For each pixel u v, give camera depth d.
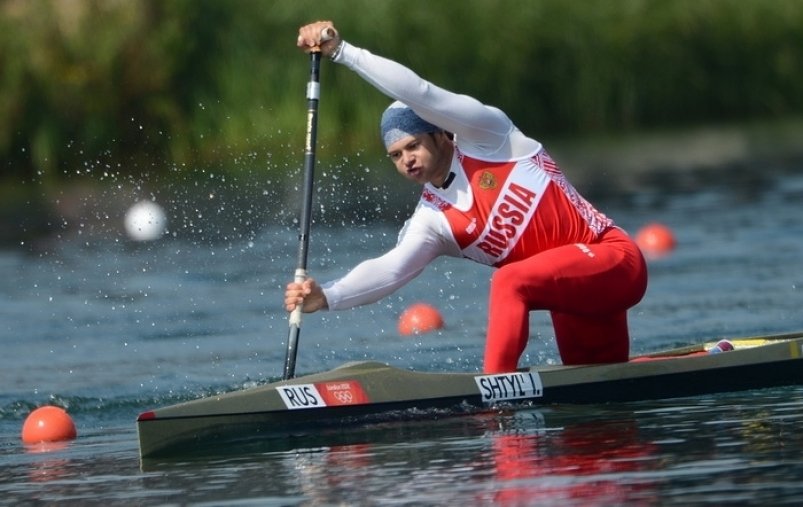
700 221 47.50
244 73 73.19
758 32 90.31
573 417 20.08
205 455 18.64
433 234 21.39
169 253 45.78
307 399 19.72
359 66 20.95
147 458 18.72
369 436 19.27
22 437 22.30
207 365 28.75
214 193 57.88
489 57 79.94
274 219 51.47
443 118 20.53
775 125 82.94
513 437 18.69
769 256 39.28
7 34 71.19
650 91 86.38
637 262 21.75
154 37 72.38
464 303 35.66
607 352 22.69
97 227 52.84
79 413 24.62
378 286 21.16
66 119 71.38
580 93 83.94
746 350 22.61
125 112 72.25
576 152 73.06
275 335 32.12
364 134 72.94
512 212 21.20
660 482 15.48
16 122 71.00
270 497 15.91
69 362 29.73
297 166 65.81
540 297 21.14
